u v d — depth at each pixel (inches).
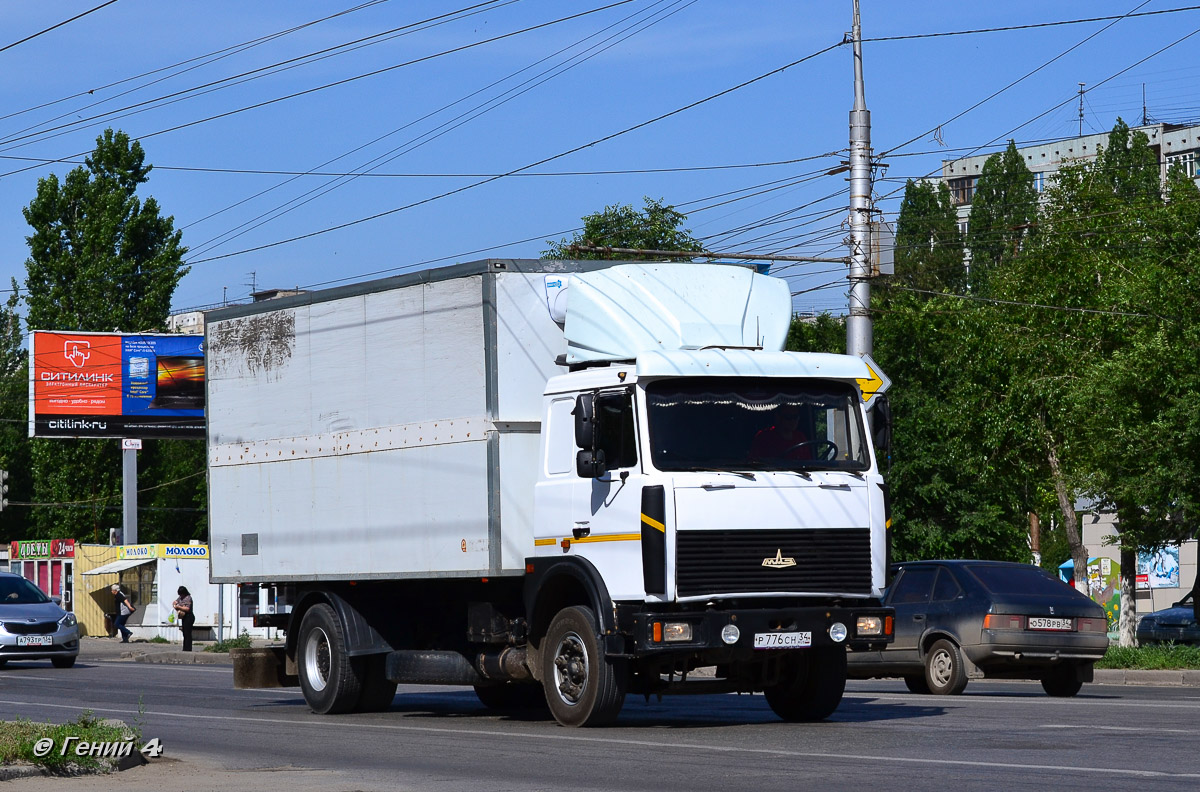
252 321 730.8
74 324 2501.2
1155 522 1240.8
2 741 457.7
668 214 1879.9
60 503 2674.7
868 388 584.7
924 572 794.2
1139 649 1064.2
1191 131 4574.3
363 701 689.6
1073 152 4557.1
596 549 559.2
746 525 545.0
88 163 2573.8
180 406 2359.7
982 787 386.9
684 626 531.2
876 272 1040.2
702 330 572.1
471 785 418.0
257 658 724.7
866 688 872.9
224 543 738.8
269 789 414.3
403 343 642.8
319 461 684.1
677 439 546.0
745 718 621.3
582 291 589.0
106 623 2282.2
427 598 670.5
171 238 2581.2
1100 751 466.0
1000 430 1408.7
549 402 590.2
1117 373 1169.4
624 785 411.2
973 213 3700.8
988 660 745.0
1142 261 1301.7
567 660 576.1
